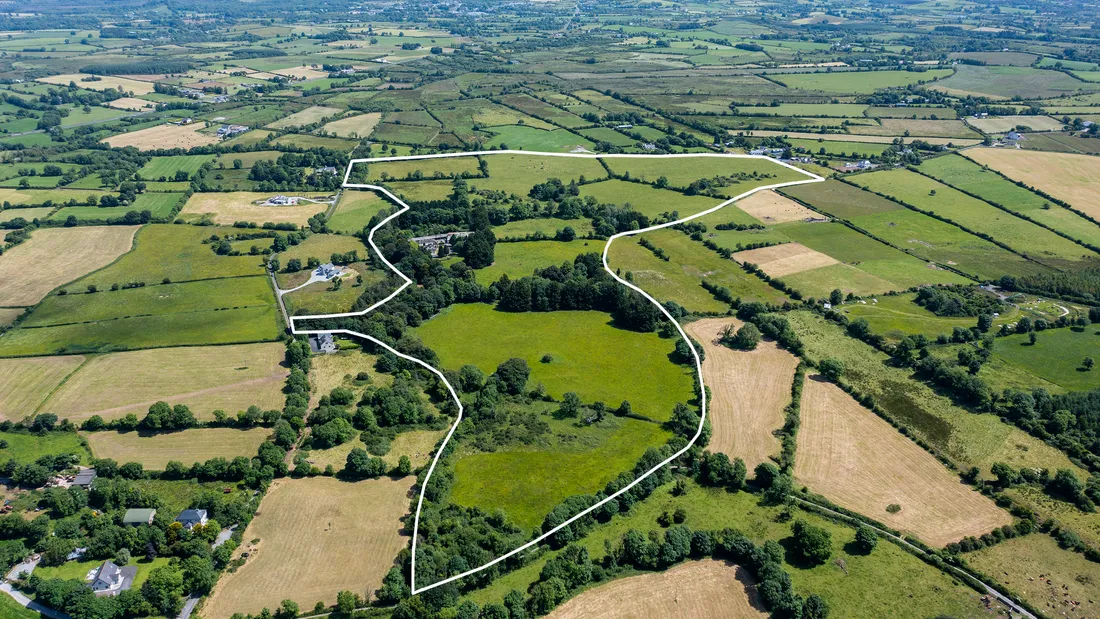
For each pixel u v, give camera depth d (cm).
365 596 12088
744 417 16350
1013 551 13025
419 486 14238
